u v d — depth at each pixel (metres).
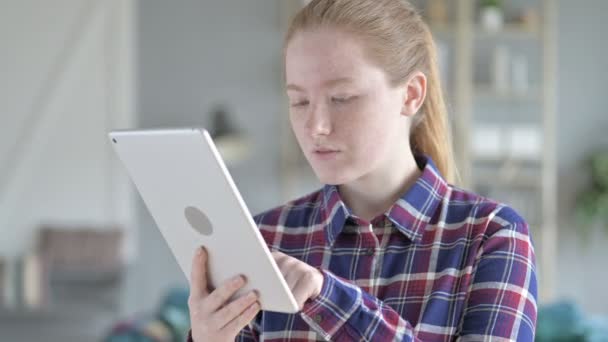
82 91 6.88
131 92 6.91
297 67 1.13
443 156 1.35
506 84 6.68
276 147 6.97
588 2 6.84
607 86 6.84
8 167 6.81
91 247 6.66
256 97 6.95
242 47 6.94
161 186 1.10
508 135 6.71
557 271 6.89
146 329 4.42
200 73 6.94
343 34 1.12
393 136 1.17
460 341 1.14
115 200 6.90
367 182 1.25
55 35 6.82
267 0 6.91
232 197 0.98
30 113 6.82
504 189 6.82
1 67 6.80
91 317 6.41
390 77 1.15
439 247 1.22
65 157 6.88
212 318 1.08
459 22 6.64
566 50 6.84
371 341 1.08
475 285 1.17
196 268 1.11
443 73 6.64
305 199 1.36
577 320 4.43
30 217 6.84
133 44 6.90
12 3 6.79
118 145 1.13
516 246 1.18
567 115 6.87
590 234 6.86
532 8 6.79
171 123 6.93
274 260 1.05
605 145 6.85
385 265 1.23
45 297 6.29
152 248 6.95
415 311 1.19
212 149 0.97
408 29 1.20
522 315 1.13
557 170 6.87
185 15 6.92
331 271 1.26
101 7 6.84
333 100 1.13
